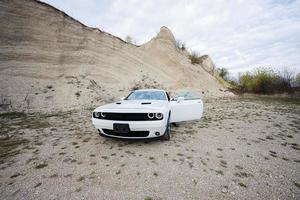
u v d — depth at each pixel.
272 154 3.82
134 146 4.11
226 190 2.51
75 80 13.22
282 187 2.62
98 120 3.98
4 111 8.41
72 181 2.70
